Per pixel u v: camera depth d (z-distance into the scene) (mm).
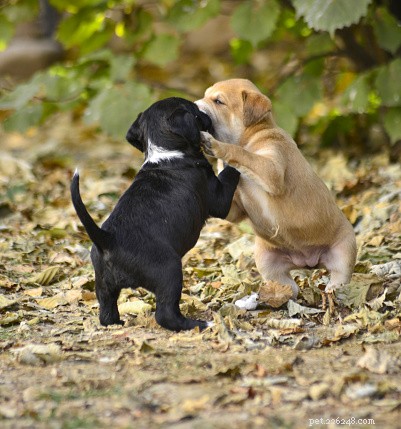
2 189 16547
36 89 17203
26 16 18594
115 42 26484
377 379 7270
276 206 9953
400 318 9023
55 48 26781
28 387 7191
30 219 14445
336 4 14273
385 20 15852
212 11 16812
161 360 7844
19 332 8914
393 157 17172
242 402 6762
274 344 8336
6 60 26250
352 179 15789
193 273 11234
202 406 6648
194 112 9688
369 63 17234
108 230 8609
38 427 6316
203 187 9328
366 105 15938
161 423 6355
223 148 9430
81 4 17422
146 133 9555
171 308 8539
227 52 29469
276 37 18672
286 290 9734
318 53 17141
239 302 9797
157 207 8805
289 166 9969
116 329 8820
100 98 16453
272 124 10328
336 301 9680
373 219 13219
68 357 7969
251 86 10547
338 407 6664
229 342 8312
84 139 22266
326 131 18203
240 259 11719
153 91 16938
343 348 8234
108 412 6602
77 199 8344
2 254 12172
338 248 10141
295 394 6895
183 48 29719
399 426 6277
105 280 8727
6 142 22531
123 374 7477
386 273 10719
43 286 10969
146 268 8484
